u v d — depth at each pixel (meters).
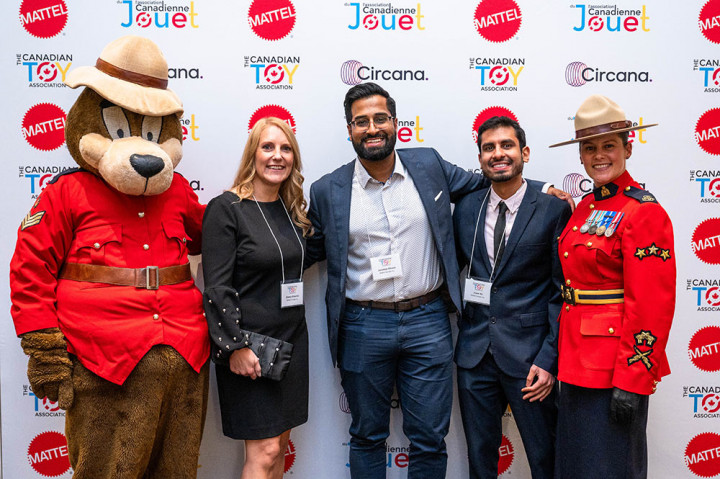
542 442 2.09
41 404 2.39
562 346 1.94
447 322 2.21
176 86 2.36
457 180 2.24
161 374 1.84
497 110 2.41
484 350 2.11
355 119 2.04
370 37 2.37
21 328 1.76
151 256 1.90
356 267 2.15
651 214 1.75
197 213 2.13
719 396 2.48
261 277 1.97
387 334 2.11
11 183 2.35
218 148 2.38
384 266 2.08
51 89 2.33
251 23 2.35
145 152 1.79
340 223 2.11
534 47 2.40
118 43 1.88
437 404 2.13
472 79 2.40
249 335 1.93
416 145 2.41
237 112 2.38
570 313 1.91
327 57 2.37
